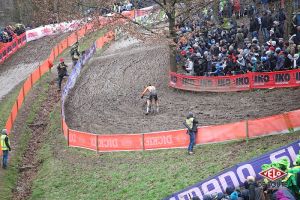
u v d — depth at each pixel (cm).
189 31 3142
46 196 2155
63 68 3331
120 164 2239
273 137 2066
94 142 2400
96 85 3328
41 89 3444
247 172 1758
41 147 2648
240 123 2127
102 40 4228
